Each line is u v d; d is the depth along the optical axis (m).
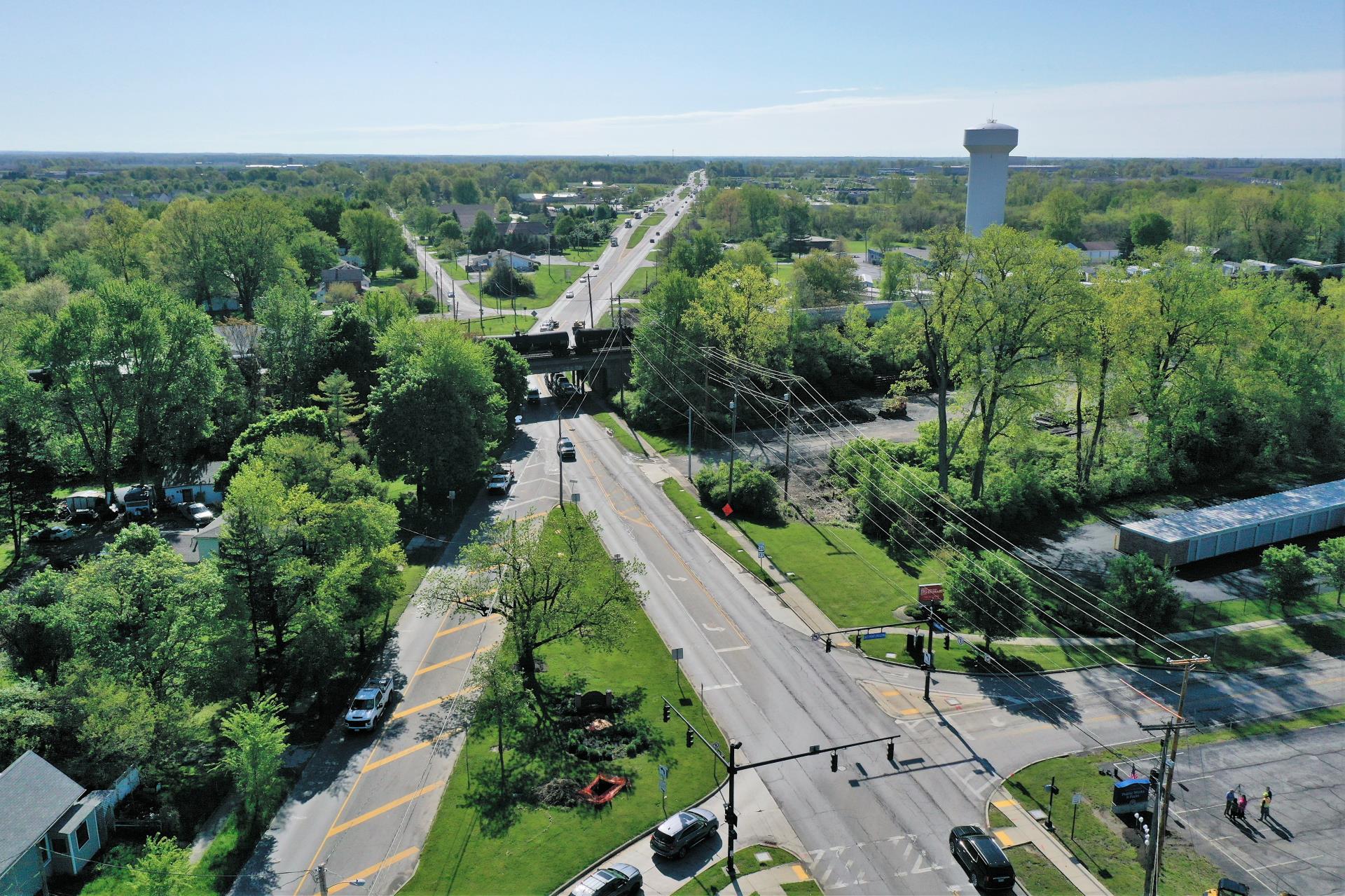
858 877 42.34
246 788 46.19
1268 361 100.94
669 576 74.75
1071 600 69.44
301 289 132.00
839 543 81.62
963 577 61.88
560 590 59.12
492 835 45.00
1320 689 58.97
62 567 77.81
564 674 59.97
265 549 56.09
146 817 46.19
